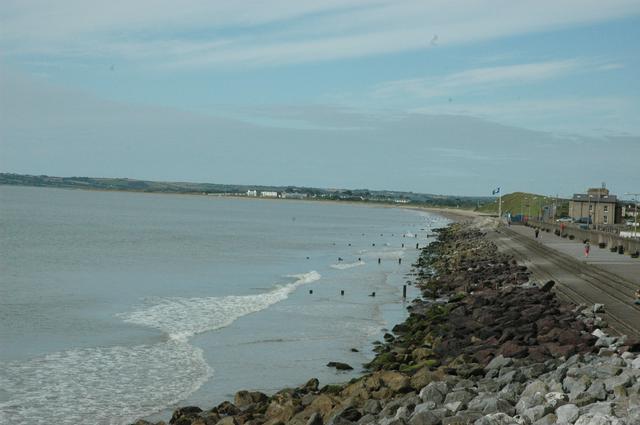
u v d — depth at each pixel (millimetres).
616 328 32094
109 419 24641
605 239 84125
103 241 101312
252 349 35562
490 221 183750
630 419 15578
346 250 107250
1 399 26219
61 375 29594
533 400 18312
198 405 26438
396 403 20656
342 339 38500
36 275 62000
